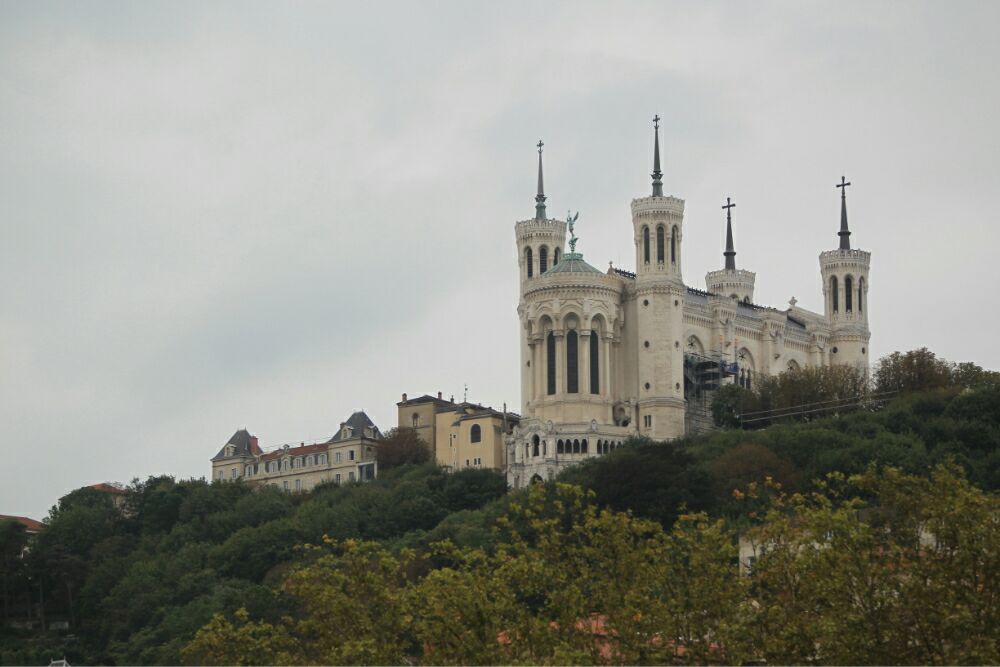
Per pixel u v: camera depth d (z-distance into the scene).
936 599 116.19
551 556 139.38
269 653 143.62
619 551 135.12
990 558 116.75
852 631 116.44
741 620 125.88
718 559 130.12
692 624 126.81
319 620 134.50
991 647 112.25
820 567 122.06
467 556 137.75
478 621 127.69
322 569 143.88
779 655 118.81
